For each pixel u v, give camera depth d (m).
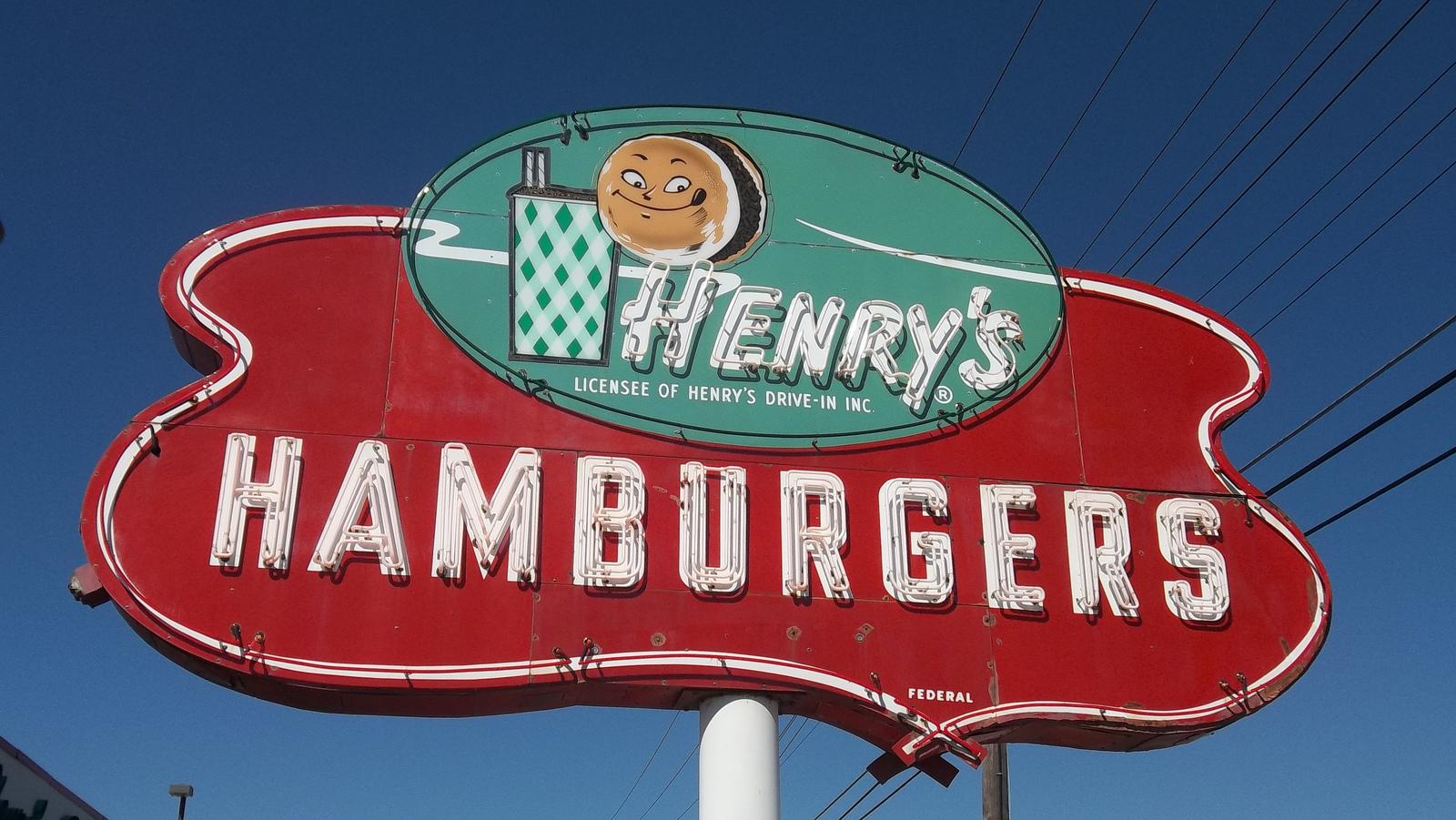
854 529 12.34
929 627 12.09
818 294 13.16
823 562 12.09
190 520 11.29
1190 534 12.97
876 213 13.59
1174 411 13.43
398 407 12.05
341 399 11.98
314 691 11.05
